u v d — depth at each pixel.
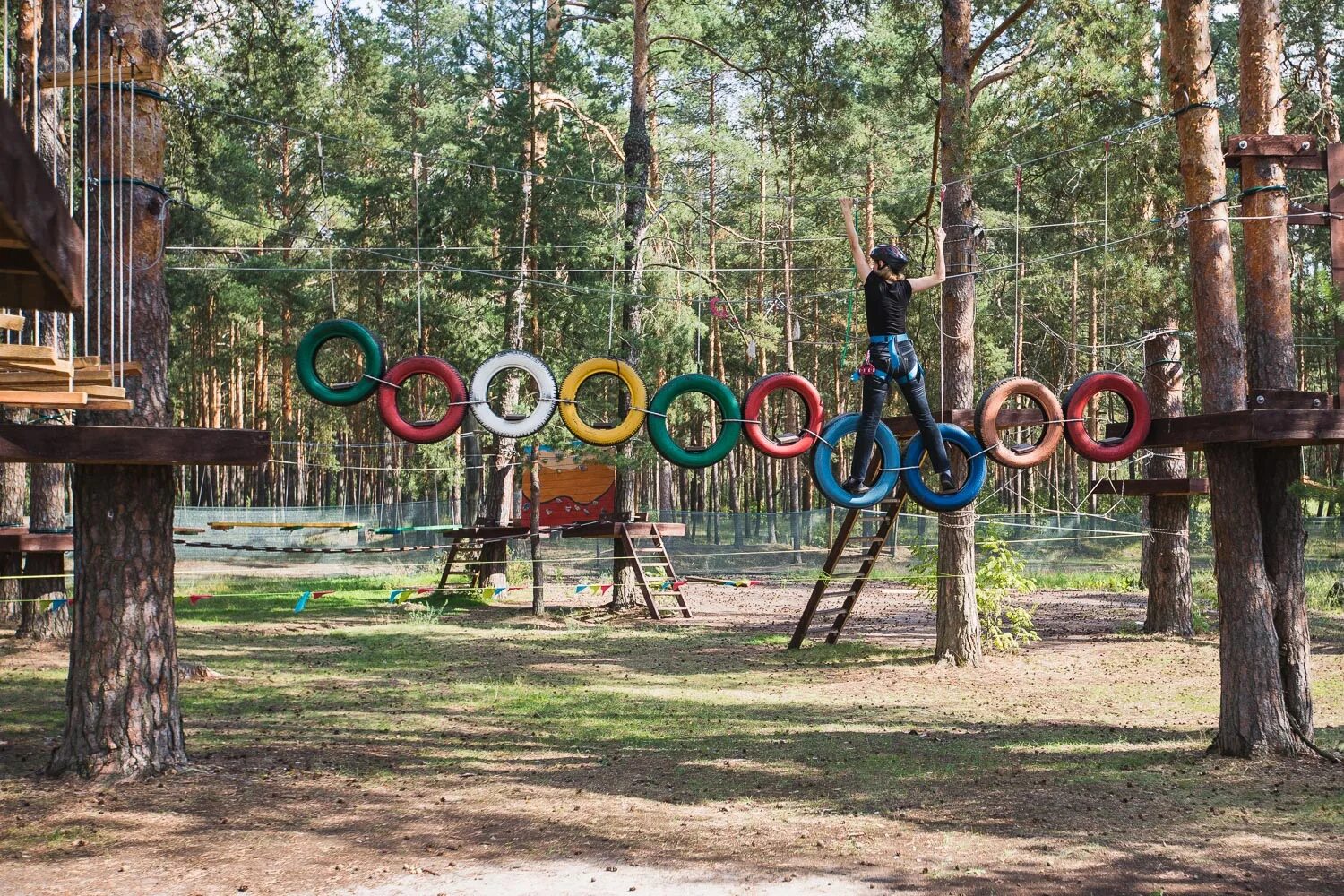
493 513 26.92
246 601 26.02
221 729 11.24
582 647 18.53
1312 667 15.29
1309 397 10.20
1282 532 10.57
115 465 9.36
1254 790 8.78
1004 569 17.11
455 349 27.31
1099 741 10.90
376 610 24.30
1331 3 25.11
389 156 34.25
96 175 9.63
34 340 7.36
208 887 6.56
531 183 25.20
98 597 9.32
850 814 8.22
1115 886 6.54
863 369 9.49
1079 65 16.58
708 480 55.06
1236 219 10.70
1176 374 19.91
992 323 36.09
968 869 6.88
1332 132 21.95
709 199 42.06
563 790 8.94
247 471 50.84
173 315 31.22
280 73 22.58
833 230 38.38
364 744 10.70
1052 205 21.91
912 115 30.42
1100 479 19.30
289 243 33.81
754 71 20.45
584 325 25.39
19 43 15.37
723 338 40.75
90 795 8.62
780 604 26.31
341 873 6.83
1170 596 18.98
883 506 17.42
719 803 8.55
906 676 15.09
